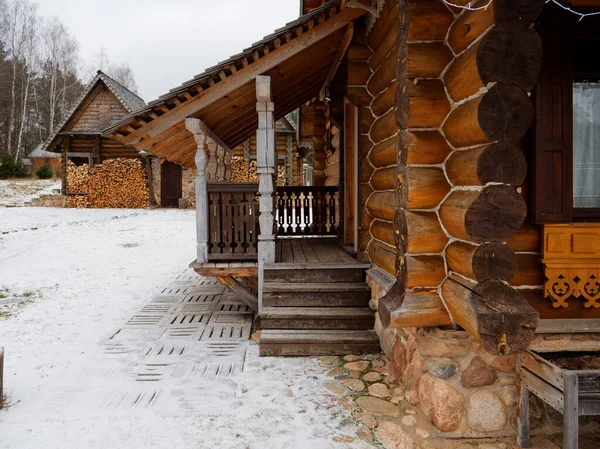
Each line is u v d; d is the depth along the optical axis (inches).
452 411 102.9
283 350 151.1
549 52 101.0
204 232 192.5
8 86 1316.4
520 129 86.9
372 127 176.1
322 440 100.0
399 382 128.6
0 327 186.9
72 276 294.0
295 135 699.4
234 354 154.3
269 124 181.2
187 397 121.3
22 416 111.2
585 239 103.3
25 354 155.6
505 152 87.4
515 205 88.4
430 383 106.5
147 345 164.4
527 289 105.6
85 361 148.6
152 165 789.2
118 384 130.2
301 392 123.4
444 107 104.3
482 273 89.4
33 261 335.6
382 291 148.8
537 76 86.6
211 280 286.0
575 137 111.1
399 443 99.2
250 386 127.6
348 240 235.0
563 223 102.2
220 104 195.0
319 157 345.4
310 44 175.0
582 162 111.2
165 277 294.8
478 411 103.6
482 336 87.3
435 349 105.3
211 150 235.9
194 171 785.6
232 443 98.8
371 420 108.4
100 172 756.0
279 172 698.8
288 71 203.5
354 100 179.9
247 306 221.6
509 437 103.8
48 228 478.3
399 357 129.8
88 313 209.6
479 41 89.0
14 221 511.8
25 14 1396.4
